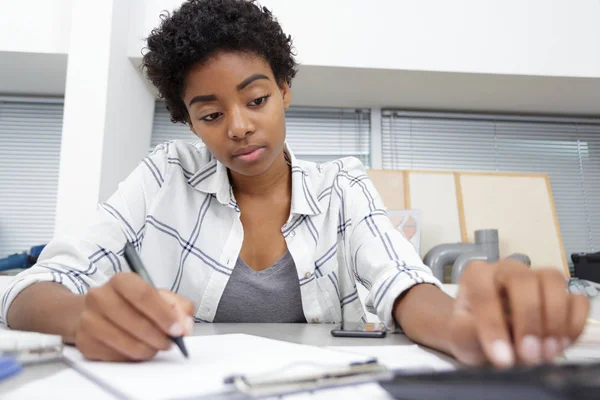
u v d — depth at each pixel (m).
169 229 0.86
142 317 0.39
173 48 0.70
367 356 0.41
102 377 0.33
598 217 2.14
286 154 0.91
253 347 0.46
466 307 0.35
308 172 0.93
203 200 0.88
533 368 0.25
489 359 0.32
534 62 1.83
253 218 0.88
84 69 1.60
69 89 1.58
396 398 0.26
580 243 2.11
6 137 2.09
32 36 1.72
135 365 0.38
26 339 0.38
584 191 2.16
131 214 0.83
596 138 2.22
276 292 0.84
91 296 0.40
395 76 1.86
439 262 1.70
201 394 0.29
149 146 2.00
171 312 0.39
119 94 1.69
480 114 2.21
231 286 0.84
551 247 1.90
